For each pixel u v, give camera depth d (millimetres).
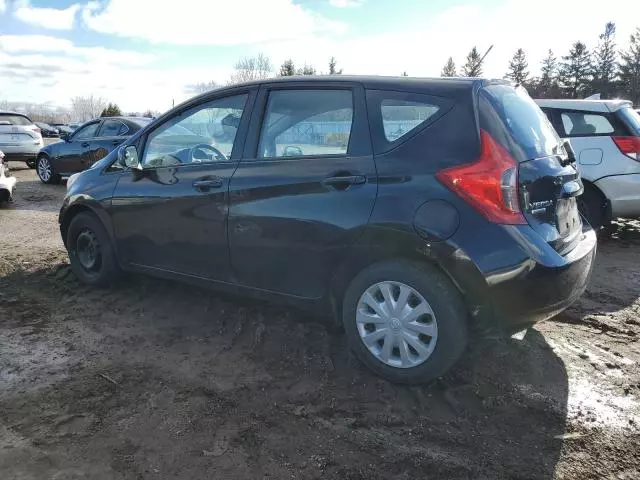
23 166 16984
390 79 3193
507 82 3434
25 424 2672
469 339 3123
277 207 3346
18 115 14773
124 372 3209
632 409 2891
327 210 3152
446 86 3021
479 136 2838
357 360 3344
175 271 4027
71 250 4762
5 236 6828
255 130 3584
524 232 2775
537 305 2799
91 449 2490
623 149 5973
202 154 3854
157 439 2576
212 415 2777
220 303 4258
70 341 3635
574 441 2609
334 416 2785
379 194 2992
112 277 4547
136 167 4141
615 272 5359
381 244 3000
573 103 6344
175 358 3398
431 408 2873
